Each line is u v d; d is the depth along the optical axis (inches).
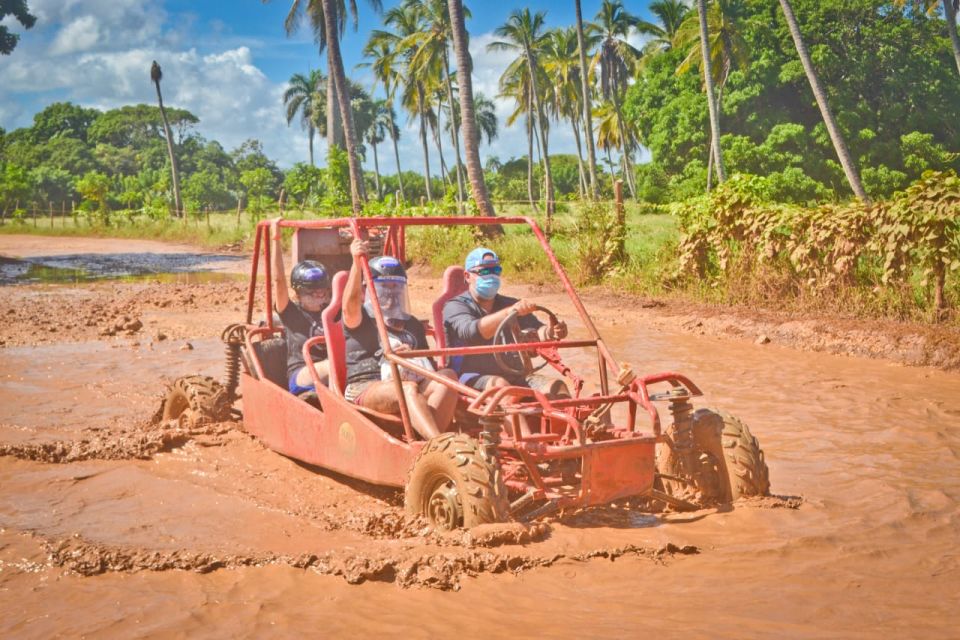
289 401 242.5
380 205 1111.6
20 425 302.5
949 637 138.4
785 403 328.5
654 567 170.2
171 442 263.3
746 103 1895.9
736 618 145.9
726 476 209.9
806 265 520.4
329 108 2010.3
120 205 3627.0
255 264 284.5
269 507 210.7
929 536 190.2
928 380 369.4
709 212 608.4
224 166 5088.6
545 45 2578.7
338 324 232.1
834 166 1827.0
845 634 139.3
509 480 199.6
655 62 2155.5
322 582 163.3
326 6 1353.3
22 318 578.2
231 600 155.6
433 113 3164.4
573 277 719.1
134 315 599.8
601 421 210.2
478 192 1018.7
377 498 220.2
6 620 148.9
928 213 434.0
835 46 1919.3
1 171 2731.3
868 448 266.8
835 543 184.4
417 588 159.9
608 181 3243.1
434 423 203.5
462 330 233.5
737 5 1951.3
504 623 144.7
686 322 526.3
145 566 171.0
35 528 195.0
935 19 1942.7
